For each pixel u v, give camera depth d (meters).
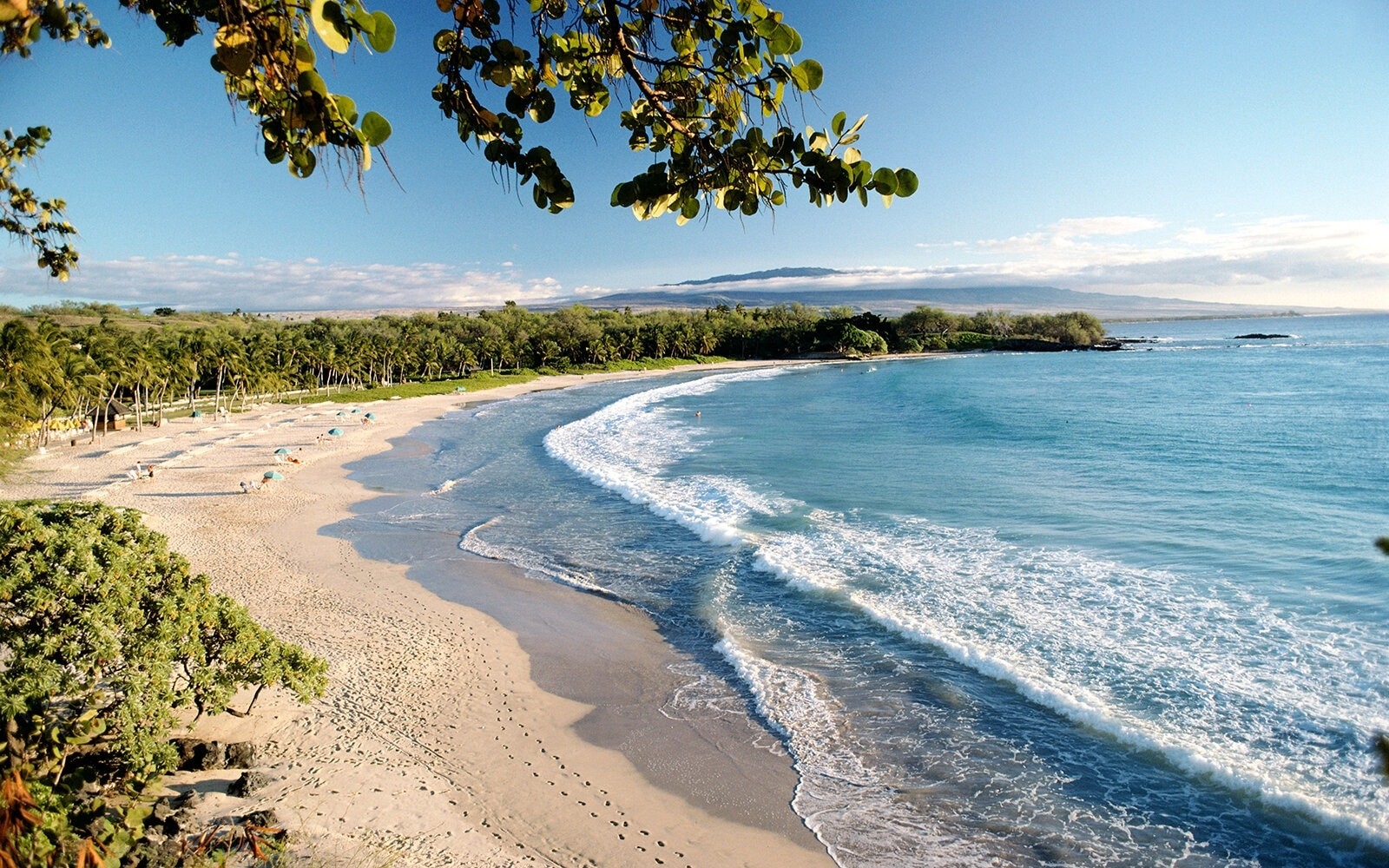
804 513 27.52
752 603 19.39
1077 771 11.98
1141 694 13.70
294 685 13.08
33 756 8.78
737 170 2.71
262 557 24.11
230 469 40.00
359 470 39.94
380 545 25.52
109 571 11.02
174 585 11.98
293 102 2.24
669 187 2.83
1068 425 47.81
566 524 27.73
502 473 38.25
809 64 2.59
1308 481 29.61
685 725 13.97
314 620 18.83
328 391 85.62
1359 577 18.47
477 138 2.84
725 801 11.80
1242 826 10.54
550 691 15.31
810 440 45.78
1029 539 23.25
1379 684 13.34
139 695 10.51
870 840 10.84
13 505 11.31
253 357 72.12
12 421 31.66
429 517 29.33
